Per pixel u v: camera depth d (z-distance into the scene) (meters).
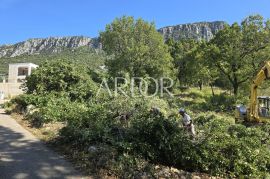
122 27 44.56
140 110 13.83
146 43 44.09
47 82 21.05
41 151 10.80
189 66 46.50
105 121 12.08
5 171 8.85
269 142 14.52
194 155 10.39
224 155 11.00
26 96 19.25
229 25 37.88
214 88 55.50
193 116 20.31
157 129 10.68
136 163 9.52
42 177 8.63
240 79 37.66
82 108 16.12
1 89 39.75
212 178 10.05
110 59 44.00
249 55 36.94
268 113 18.78
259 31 36.53
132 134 10.89
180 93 46.94
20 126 14.74
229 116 26.73
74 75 21.19
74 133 11.29
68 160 9.98
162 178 9.14
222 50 37.50
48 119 14.80
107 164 9.30
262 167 11.32
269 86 34.66
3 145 11.36
